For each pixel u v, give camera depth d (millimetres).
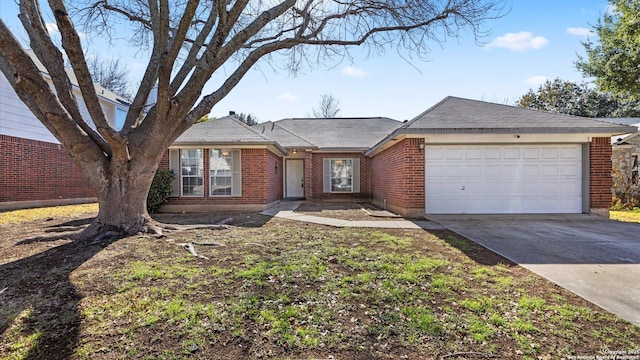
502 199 10047
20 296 3598
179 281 4000
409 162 9906
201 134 12320
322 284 3916
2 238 6469
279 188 16391
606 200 9688
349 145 16672
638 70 13750
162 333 2855
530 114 10430
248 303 3385
